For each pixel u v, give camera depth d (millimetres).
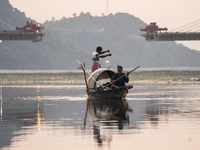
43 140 19297
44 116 28891
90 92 47000
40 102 41812
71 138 19734
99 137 19875
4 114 30391
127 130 21828
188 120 25625
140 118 27000
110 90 44906
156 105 36969
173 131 21359
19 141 19094
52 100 44562
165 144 18094
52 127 23297
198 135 20172
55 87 77750
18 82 109062
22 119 27234
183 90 62562
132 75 145875
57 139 19516
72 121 25906
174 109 32938
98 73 48406
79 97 49125
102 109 33750
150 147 17547
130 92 58156
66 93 57562
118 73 45844
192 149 17156
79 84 92938
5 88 74125
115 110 32719
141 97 47938
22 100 44812
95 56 50500
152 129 22062
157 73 161875
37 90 66438
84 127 23156
